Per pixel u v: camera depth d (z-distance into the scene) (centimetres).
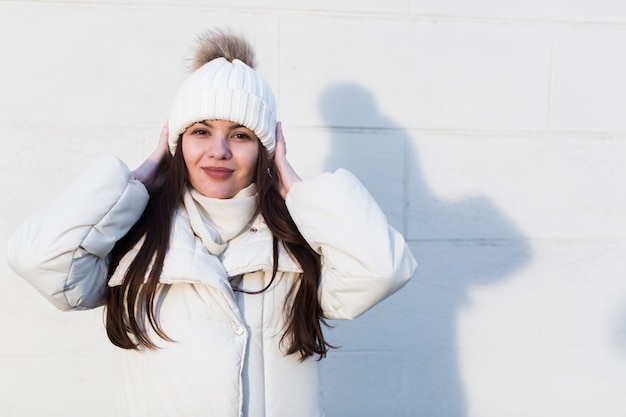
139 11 190
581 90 211
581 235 215
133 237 119
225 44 135
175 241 114
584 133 212
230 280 118
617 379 220
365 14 199
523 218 212
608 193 215
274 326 117
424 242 208
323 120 199
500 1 205
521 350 215
